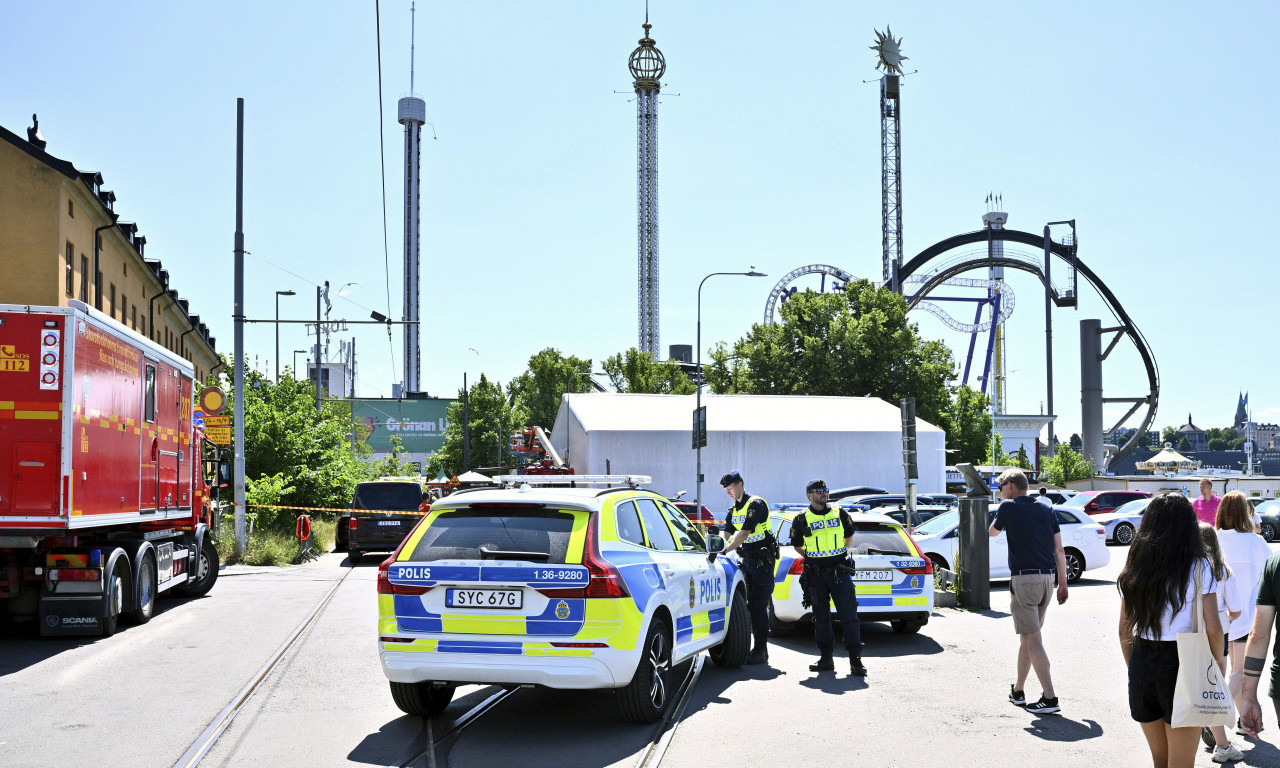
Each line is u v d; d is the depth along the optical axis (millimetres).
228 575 20516
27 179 24969
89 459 11461
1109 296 105500
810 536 10188
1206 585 5129
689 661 10422
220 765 6664
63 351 10914
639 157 145875
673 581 8492
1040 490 34625
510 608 7367
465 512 7906
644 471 38562
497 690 9227
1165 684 5109
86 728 7641
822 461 40031
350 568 22531
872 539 12766
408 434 114062
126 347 12719
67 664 10375
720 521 27516
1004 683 9477
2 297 24703
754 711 8320
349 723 7867
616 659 7316
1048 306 100875
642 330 143250
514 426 85688
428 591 7504
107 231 29984
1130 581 5246
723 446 39219
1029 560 8211
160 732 7527
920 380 65125
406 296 165625
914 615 12234
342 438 37125
